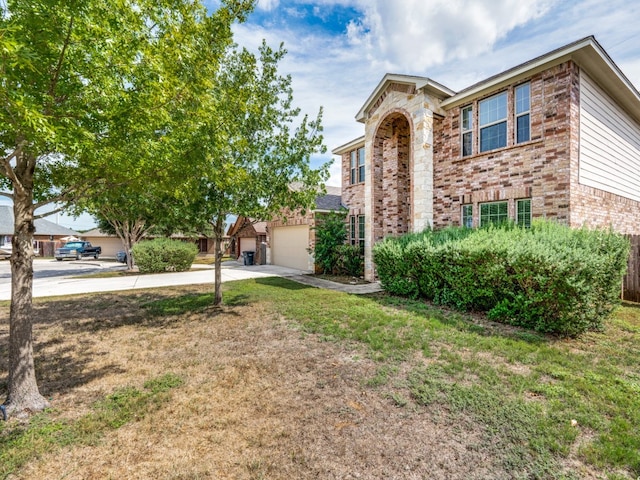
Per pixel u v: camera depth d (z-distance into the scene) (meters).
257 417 3.02
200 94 3.84
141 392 3.55
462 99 9.88
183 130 3.71
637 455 2.39
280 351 4.78
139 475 2.28
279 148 7.48
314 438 2.68
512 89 8.70
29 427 2.88
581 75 7.90
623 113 10.09
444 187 10.54
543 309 5.41
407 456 2.45
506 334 5.36
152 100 3.10
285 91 7.77
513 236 6.40
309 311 7.13
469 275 6.66
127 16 2.95
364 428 2.82
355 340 5.18
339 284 11.43
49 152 3.31
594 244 5.46
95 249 31.39
